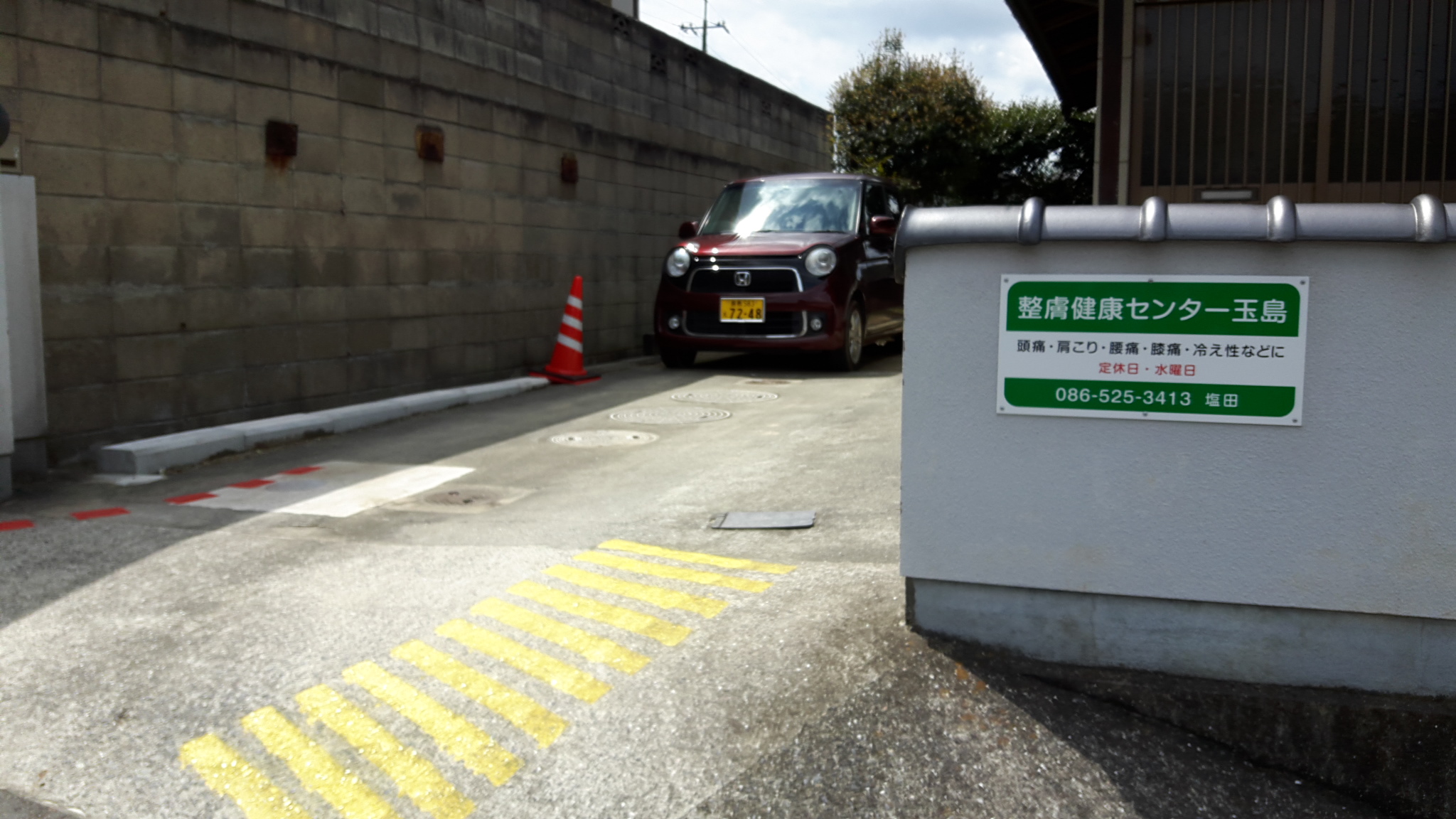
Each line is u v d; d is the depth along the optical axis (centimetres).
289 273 739
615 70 1130
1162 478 290
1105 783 275
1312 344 275
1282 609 290
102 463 603
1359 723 286
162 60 642
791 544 432
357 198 794
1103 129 529
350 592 388
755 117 1475
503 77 951
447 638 343
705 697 298
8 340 540
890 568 385
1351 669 289
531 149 996
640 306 1199
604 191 1119
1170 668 300
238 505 525
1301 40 504
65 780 272
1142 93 525
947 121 2148
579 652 329
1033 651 311
